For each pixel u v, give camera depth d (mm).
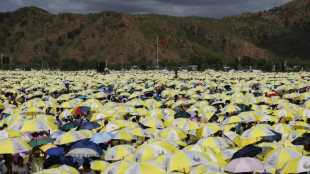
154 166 9172
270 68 129375
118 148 12289
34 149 12414
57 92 39688
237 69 141750
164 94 32688
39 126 14727
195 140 15266
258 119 16953
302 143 11867
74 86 42250
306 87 37719
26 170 11789
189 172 9633
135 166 9094
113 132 14141
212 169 9391
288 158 10219
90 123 16000
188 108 23203
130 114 20859
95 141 13383
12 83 50062
